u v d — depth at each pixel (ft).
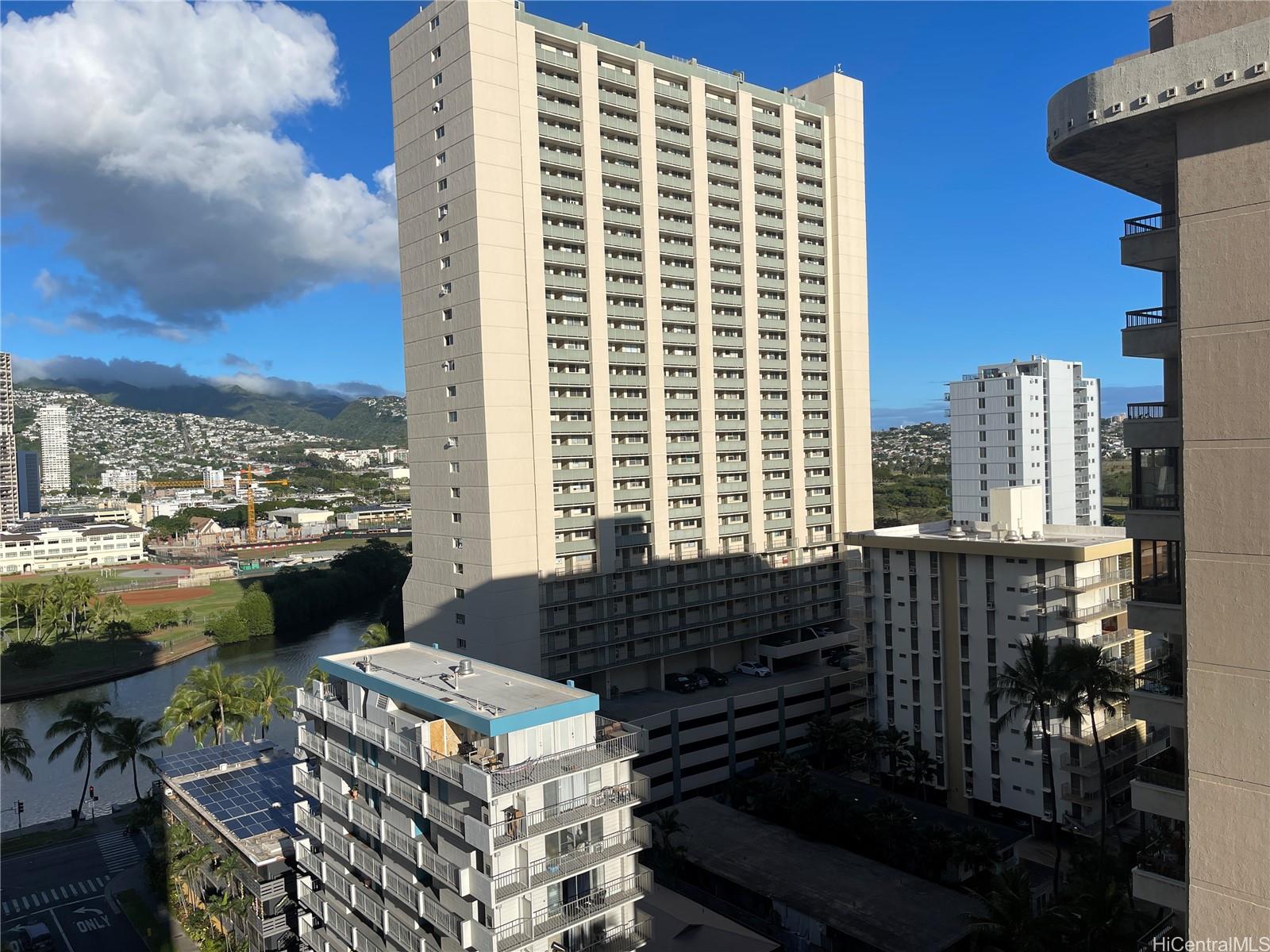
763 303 334.03
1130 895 151.33
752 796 253.85
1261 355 65.87
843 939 176.14
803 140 351.25
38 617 515.50
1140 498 95.81
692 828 231.91
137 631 527.40
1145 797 92.43
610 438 292.40
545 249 279.08
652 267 302.25
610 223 294.05
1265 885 66.69
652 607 301.02
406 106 284.20
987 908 155.43
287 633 552.82
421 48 276.00
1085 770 217.15
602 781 132.77
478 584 266.36
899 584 263.90
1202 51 67.36
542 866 122.62
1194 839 70.90
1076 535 260.42
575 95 284.41
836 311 357.00
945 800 252.83
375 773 140.15
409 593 296.92
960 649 247.09
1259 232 65.82
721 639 320.29
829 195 354.74
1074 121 77.15
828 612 354.74
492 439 260.62
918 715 260.01
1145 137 77.25
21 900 221.05
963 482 503.61
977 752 243.40
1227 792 68.80
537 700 133.28
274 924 173.78
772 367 337.52
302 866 170.91
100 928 206.49
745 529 329.52
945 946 169.17
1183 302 70.23
